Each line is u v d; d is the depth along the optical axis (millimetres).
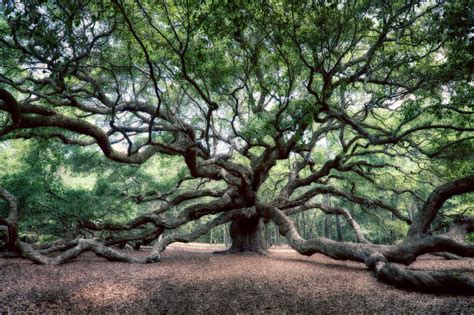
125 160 13430
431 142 15547
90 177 22922
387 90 15094
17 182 15711
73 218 17828
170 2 10703
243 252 20391
